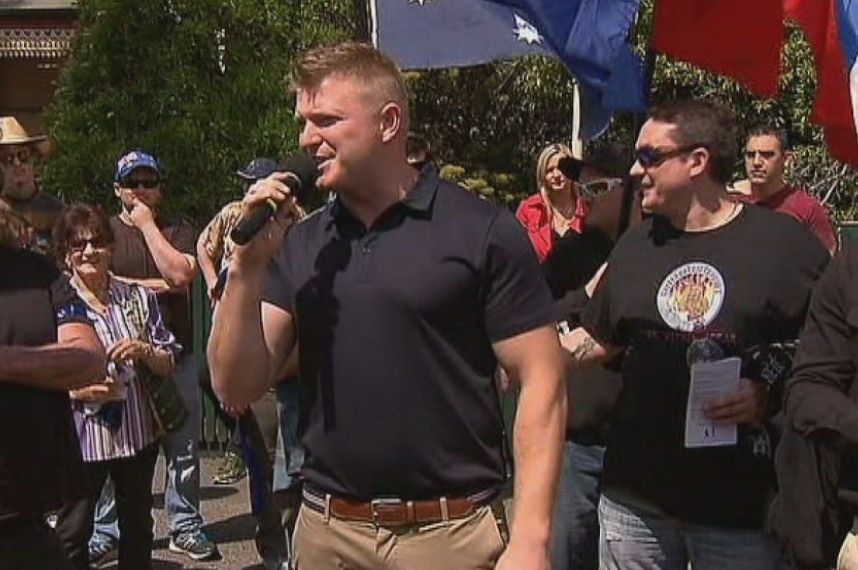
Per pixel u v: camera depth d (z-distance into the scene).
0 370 3.61
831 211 13.38
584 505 5.15
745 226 4.11
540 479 3.20
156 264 7.18
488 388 3.33
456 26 5.38
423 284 3.22
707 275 4.09
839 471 3.70
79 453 3.95
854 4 4.88
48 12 17.86
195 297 8.39
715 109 4.14
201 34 10.82
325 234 3.37
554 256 5.03
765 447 4.05
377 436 3.27
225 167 10.64
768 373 4.01
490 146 15.08
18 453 3.65
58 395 3.76
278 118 10.76
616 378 5.01
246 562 7.18
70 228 5.86
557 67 14.43
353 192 3.28
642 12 10.61
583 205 6.36
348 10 12.70
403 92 3.27
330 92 3.21
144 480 5.95
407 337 3.24
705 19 4.93
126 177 7.29
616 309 4.26
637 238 4.29
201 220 10.67
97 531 7.08
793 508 3.76
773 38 4.93
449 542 3.29
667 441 4.13
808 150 13.89
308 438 3.39
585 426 5.06
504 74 15.02
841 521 3.74
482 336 3.29
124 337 5.81
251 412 5.89
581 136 5.38
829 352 3.73
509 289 3.25
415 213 3.27
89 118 10.75
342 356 3.28
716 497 4.08
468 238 3.24
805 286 4.04
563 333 4.65
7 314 3.71
